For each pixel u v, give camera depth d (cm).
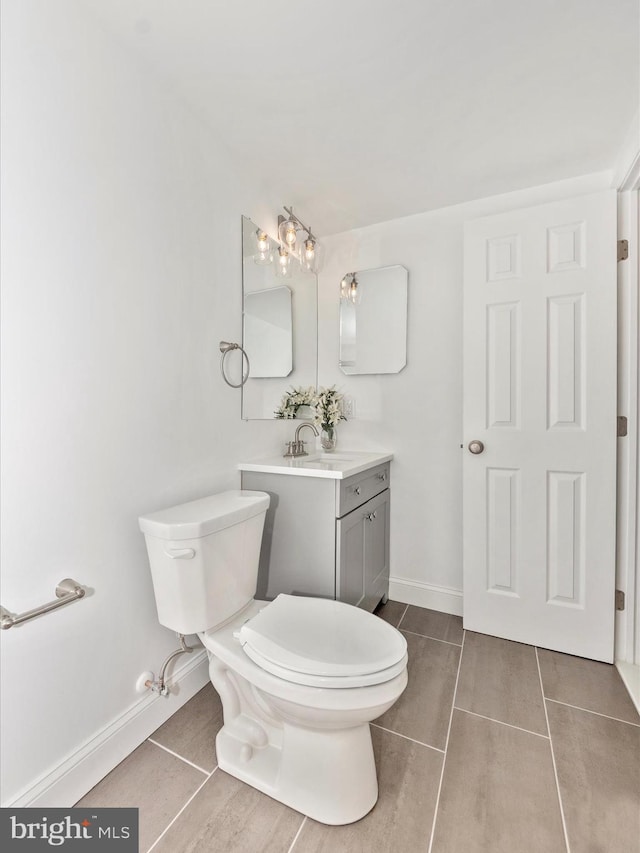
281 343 219
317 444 256
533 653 185
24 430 102
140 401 134
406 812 110
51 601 108
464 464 203
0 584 98
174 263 148
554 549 186
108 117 122
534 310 187
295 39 122
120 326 127
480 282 197
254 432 198
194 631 127
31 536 104
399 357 232
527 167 187
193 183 156
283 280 220
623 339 177
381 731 139
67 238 111
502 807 111
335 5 111
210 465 168
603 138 166
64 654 111
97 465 121
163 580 126
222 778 121
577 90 141
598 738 135
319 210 225
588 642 180
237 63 131
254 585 152
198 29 119
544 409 186
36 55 103
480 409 198
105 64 120
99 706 121
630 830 105
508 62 130
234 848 101
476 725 141
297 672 101
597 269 175
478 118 156
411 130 163
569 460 182
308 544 173
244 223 187
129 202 130
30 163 102
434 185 202
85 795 114
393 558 237
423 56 127
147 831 105
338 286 252
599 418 176
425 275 228
